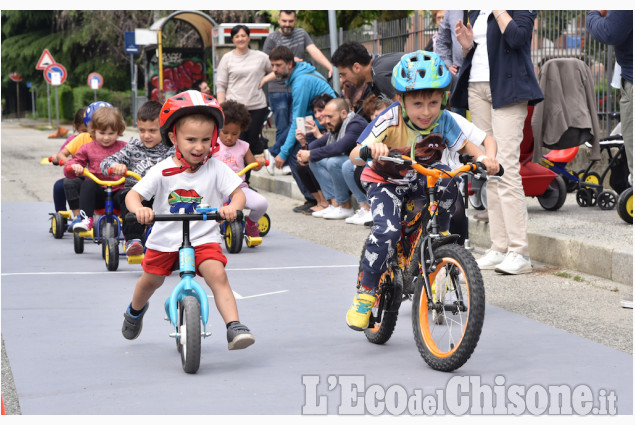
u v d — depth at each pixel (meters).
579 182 10.96
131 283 7.94
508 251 8.12
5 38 59.72
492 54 7.79
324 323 6.43
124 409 4.62
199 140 5.23
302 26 20.12
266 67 14.08
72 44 52.62
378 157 5.12
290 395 4.83
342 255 9.34
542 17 12.50
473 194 9.80
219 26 23.31
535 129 10.01
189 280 5.29
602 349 5.62
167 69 28.33
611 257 7.63
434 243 5.31
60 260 9.19
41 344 5.90
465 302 5.71
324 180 11.96
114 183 8.80
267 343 5.91
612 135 10.81
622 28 7.82
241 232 9.35
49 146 28.89
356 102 11.21
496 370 5.23
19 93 65.56
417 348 5.59
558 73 10.07
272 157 16.06
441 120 5.51
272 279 8.06
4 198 14.93
